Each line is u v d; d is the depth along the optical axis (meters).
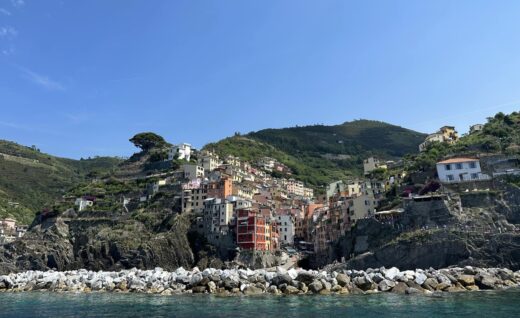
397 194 148.88
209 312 60.62
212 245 158.38
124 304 72.56
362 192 152.25
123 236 165.00
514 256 105.50
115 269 155.12
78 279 107.06
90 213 191.75
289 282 82.62
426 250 112.12
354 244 134.75
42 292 97.75
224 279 87.06
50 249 171.50
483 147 153.62
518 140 152.62
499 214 117.25
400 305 62.12
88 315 61.72
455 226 115.00
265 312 59.06
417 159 178.25
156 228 170.88
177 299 76.56
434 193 130.12
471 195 124.00
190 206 175.88
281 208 195.38
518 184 125.44
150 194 196.62
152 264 153.50
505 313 53.84
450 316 52.59
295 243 182.12
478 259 106.69
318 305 64.19
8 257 169.50
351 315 55.16
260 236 158.50
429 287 78.88
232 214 164.88
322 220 164.88
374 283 80.62
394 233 123.75
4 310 68.69
